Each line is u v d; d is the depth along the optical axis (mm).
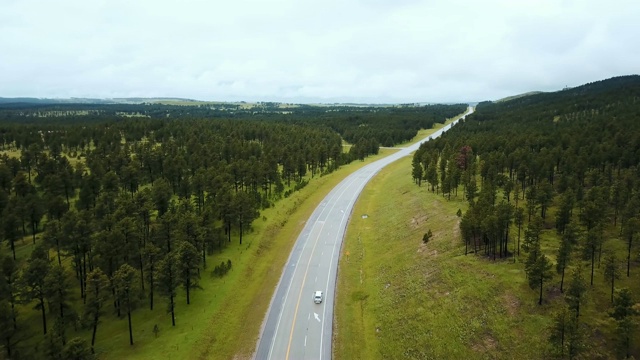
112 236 68625
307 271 77938
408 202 108312
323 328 60094
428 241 79562
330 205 118812
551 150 114375
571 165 99688
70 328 61812
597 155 103188
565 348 46312
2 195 91938
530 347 49094
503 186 101938
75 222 72812
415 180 127688
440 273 66938
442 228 83000
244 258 82438
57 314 64438
